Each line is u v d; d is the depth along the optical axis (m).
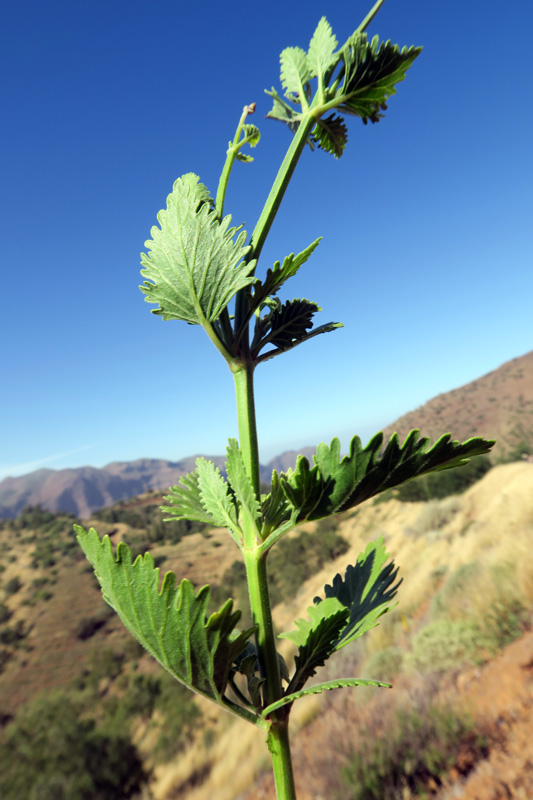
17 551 85.19
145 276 0.99
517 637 7.62
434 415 145.50
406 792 5.45
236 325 0.98
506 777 4.78
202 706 24.03
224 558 70.19
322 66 1.01
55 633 56.94
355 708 8.80
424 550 20.39
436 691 7.26
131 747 20.66
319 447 0.76
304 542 44.41
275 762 0.84
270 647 0.88
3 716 41.56
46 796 17.56
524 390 135.88
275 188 0.98
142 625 0.75
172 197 0.97
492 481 25.08
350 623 1.01
